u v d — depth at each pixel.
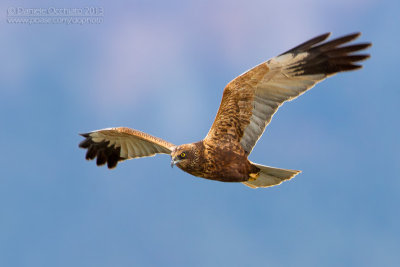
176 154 17.31
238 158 17.41
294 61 16.69
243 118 17.50
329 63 16.78
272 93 17.25
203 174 17.55
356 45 16.59
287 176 18.17
